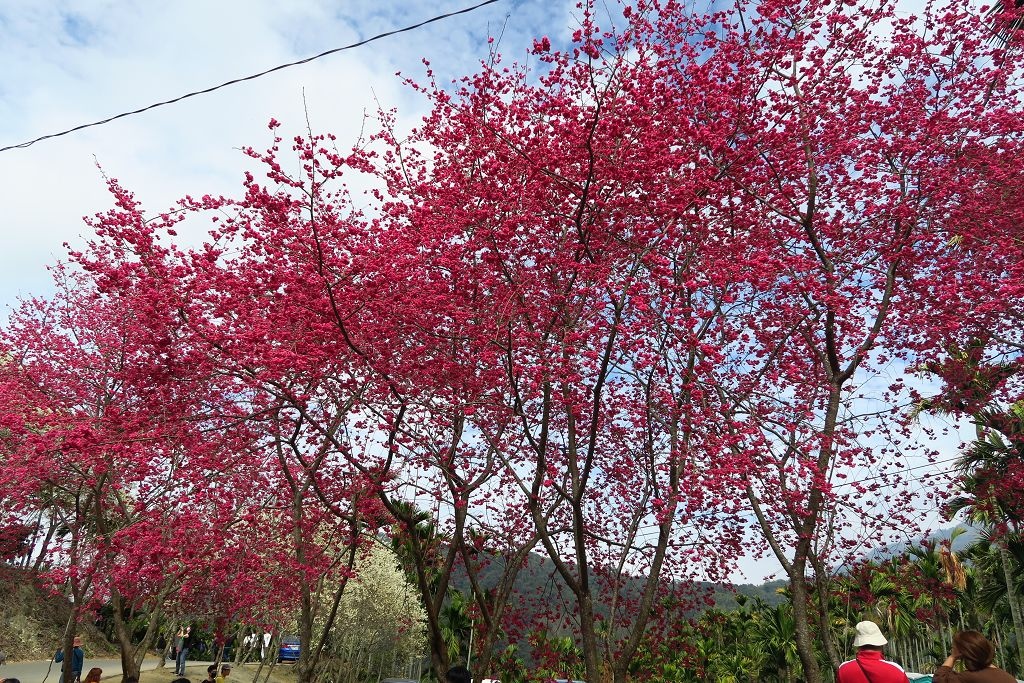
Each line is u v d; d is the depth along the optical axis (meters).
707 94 9.05
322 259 8.37
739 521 11.90
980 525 18.80
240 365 9.24
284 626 25.89
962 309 11.27
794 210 10.86
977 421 12.40
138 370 9.85
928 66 11.23
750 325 10.44
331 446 11.32
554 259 8.66
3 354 14.52
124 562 12.45
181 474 10.54
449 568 10.64
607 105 8.58
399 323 9.32
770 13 10.09
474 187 9.25
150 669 25.23
